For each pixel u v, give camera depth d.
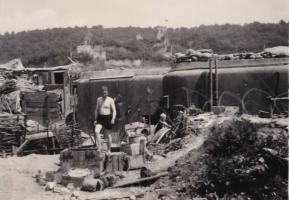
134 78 22.00
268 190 10.03
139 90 21.84
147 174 11.97
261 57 18.86
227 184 10.38
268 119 14.86
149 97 21.59
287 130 12.09
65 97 27.55
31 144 19.09
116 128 21.69
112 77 22.66
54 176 12.45
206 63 19.84
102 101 14.16
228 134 11.65
